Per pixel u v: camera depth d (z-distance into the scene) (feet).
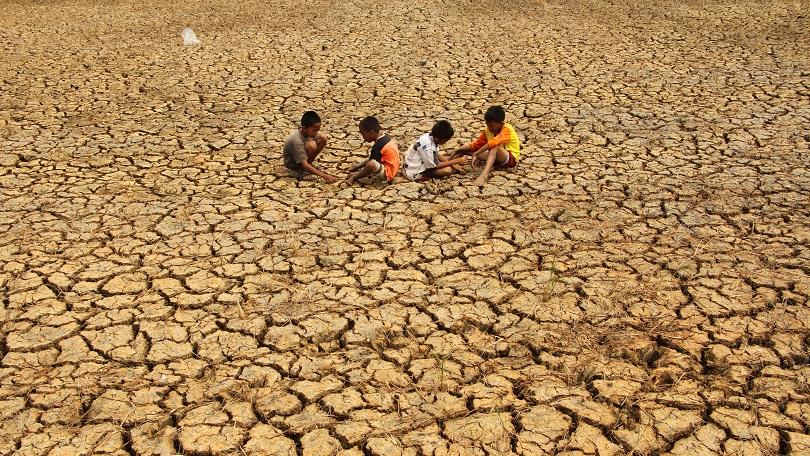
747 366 11.51
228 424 10.52
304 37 37.11
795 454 9.78
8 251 15.30
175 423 10.64
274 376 11.51
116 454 9.99
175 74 30.12
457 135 22.34
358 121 23.91
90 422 10.56
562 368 11.59
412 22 40.83
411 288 13.93
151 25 40.70
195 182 19.08
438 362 11.76
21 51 34.35
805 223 16.14
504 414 10.63
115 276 14.38
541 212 16.98
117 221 16.74
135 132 23.03
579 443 10.07
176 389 11.24
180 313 13.14
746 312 12.86
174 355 12.02
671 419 10.45
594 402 10.82
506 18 41.60
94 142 22.12
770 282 13.78
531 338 12.30
